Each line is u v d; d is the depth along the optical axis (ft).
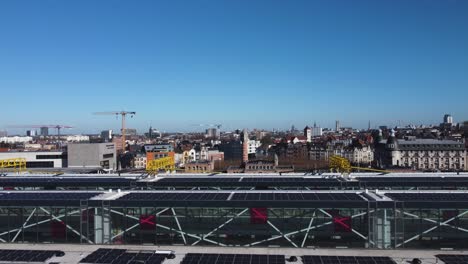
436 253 192.54
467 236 201.87
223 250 200.23
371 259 179.52
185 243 216.54
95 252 192.95
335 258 181.47
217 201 214.48
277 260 179.11
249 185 308.19
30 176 367.66
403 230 204.85
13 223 221.46
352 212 209.26
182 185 314.96
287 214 213.05
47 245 209.97
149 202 216.33
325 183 301.63
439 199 212.43
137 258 183.42
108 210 217.77
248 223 214.69
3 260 183.32
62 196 233.76
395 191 240.94
